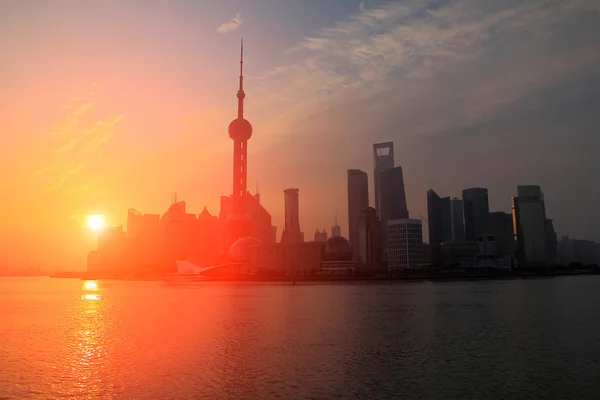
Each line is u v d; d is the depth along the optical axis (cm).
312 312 15362
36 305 19950
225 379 6444
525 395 5719
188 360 7669
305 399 5572
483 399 5572
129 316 14612
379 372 6800
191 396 5706
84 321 13362
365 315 14325
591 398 5594
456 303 18862
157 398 5647
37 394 5853
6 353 8425
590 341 9369
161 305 19038
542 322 12394
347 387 6050
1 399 5672
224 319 13425
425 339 9656
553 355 7975
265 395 5731
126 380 6431
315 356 7938
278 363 7400
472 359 7669
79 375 6725
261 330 11038
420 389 5959
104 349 8744
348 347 8756
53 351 8600
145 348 8794
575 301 19562
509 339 9625
